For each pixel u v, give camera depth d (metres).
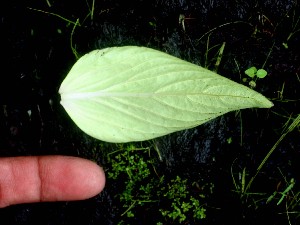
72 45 0.12
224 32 0.12
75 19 0.12
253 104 0.09
